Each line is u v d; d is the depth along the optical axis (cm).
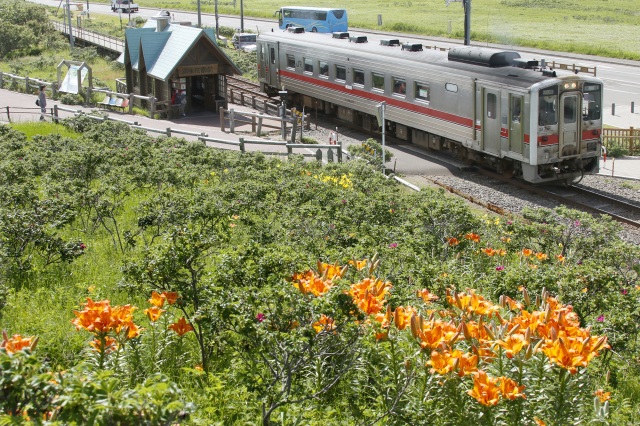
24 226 1098
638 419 720
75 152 1862
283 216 1314
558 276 960
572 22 7331
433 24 7162
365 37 3128
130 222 1414
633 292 961
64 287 1020
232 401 662
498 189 2269
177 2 10444
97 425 406
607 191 2217
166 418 413
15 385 416
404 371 621
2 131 2259
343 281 651
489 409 555
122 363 659
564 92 2141
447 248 1219
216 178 1792
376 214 1370
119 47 5366
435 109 2559
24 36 5756
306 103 3516
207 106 3425
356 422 630
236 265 764
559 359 541
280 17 6138
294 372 661
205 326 688
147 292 829
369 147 2428
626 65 4797
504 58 2347
